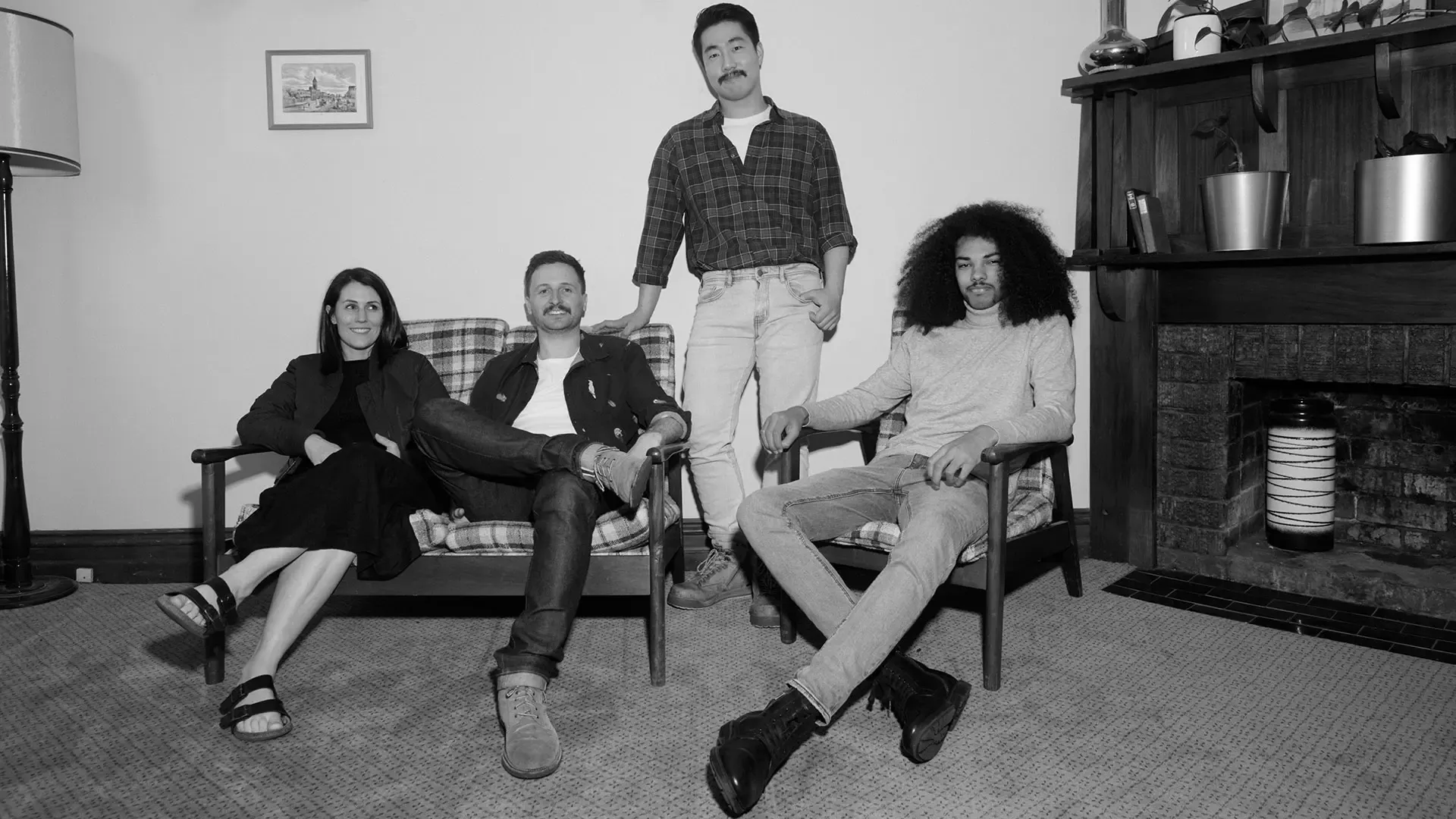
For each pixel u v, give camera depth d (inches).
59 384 113.4
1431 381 92.9
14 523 106.5
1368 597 98.0
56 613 101.5
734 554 103.3
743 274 101.3
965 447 77.0
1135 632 91.0
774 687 79.2
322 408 92.6
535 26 111.7
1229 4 111.9
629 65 112.2
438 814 59.9
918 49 113.0
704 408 102.1
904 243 114.7
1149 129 108.7
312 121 111.0
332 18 110.7
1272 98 100.1
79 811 60.9
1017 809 60.1
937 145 113.9
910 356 93.7
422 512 84.4
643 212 113.8
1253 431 114.0
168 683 81.7
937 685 67.7
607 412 88.5
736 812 58.6
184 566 113.9
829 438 115.8
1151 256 103.3
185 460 114.4
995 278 87.8
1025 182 114.6
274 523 74.5
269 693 71.1
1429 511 106.9
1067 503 96.5
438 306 114.0
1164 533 110.9
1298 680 79.4
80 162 107.7
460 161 112.7
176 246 112.3
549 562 71.6
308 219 112.6
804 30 112.3
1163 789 62.2
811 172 102.9
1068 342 86.9
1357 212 91.7
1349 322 97.1
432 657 86.8
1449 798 60.9
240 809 60.9
